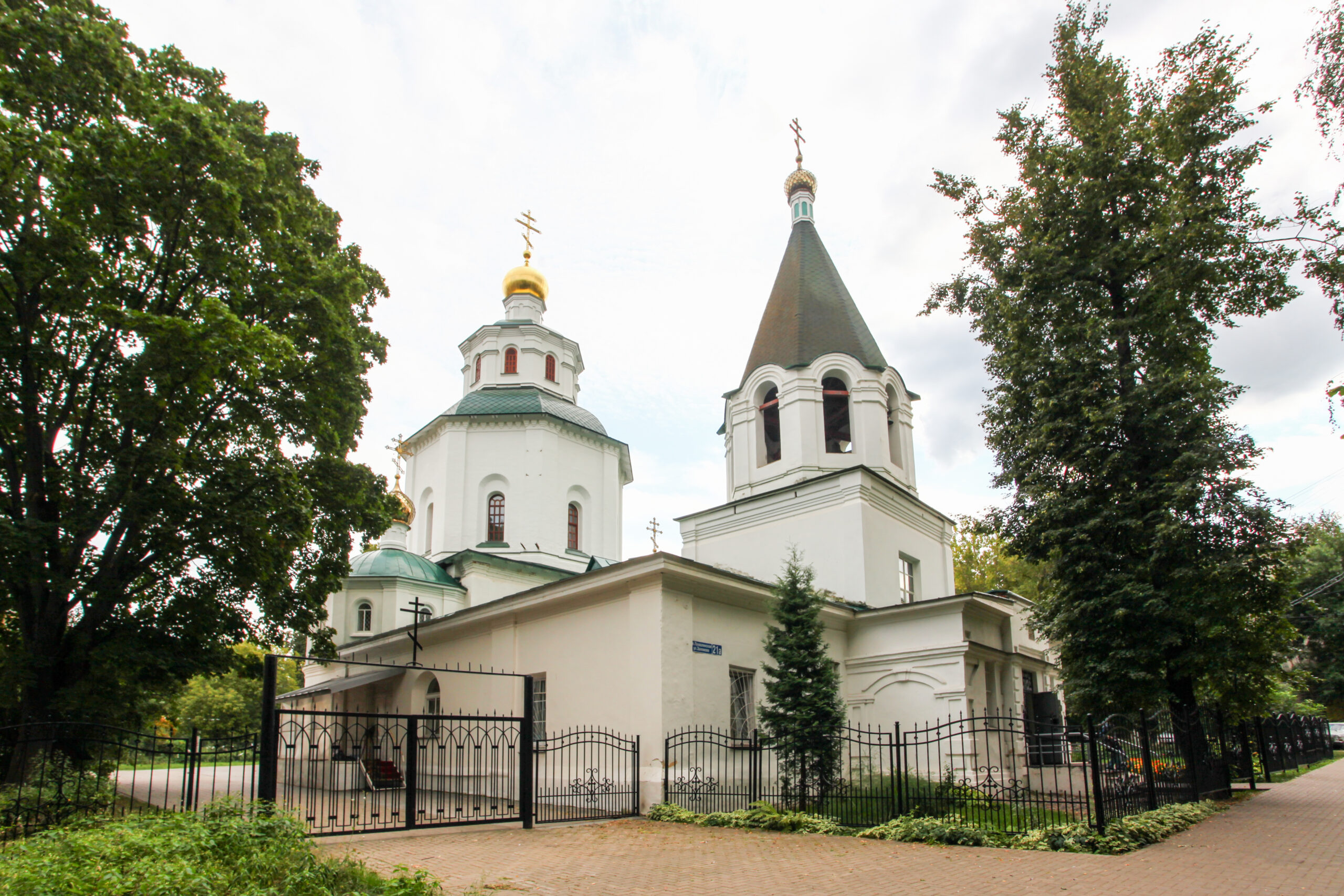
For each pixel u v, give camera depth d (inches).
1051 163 649.0
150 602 660.7
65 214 553.0
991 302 687.7
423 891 280.4
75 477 591.5
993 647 761.6
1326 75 480.7
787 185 1093.8
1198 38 618.5
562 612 711.1
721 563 919.0
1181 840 386.0
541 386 1350.9
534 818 499.5
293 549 658.2
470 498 1201.4
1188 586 541.3
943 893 287.7
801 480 875.4
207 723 1840.6
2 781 566.9
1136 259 614.2
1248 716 645.3
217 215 599.2
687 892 305.0
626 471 1396.4
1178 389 570.6
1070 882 297.3
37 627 591.2
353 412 738.8
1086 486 598.5
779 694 563.5
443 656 868.0
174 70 692.1
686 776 576.4
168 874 229.9
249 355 572.4
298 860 289.1
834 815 509.7
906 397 980.6
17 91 564.4
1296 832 408.8
